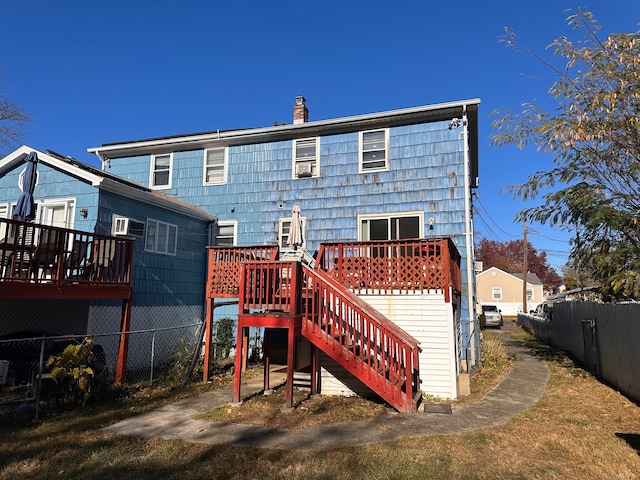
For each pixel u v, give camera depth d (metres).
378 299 8.44
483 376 10.09
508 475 4.25
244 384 9.09
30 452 4.93
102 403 7.27
